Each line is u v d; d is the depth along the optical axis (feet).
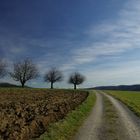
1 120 65.36
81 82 556.10
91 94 270.05
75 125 77.36
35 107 104.17
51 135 58.34
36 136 58.08
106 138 62.18
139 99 212.84
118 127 77.30
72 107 118.73
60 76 492.54
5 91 254.06
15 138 50.80
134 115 107.24
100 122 85.87
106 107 139.95
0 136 50.14
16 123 62.23
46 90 318.04
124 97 239.91
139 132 70.54
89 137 62.44
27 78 400.88
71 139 59.82
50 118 76.07
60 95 216.13
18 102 134.72
